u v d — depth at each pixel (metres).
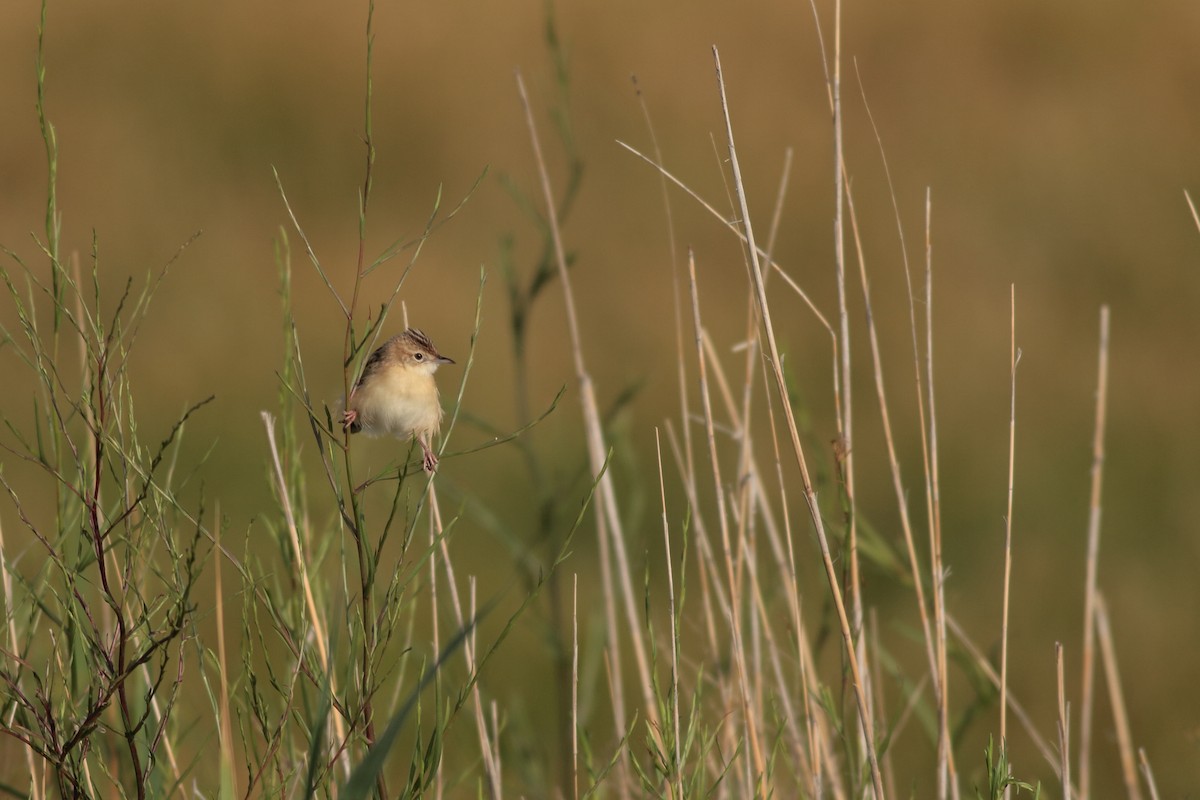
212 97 31.25
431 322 24.20
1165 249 27.42
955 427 22.23
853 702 9.90
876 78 33.19
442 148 29.88
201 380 21.92
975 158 30.92
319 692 7.09
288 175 28.95
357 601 6.73
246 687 7.48
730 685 8.92
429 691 9.66
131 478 7.07
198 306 24.39
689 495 9.20
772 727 9.28
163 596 6.62
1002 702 7.71
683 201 28.81
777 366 7.90
